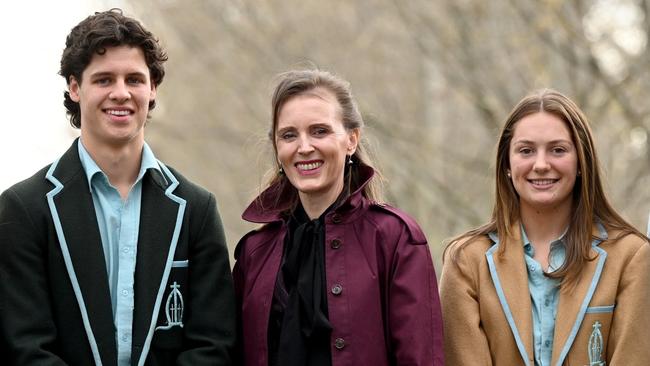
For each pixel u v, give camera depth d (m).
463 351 8.42
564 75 19.52
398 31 23.03
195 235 8.44
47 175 8.24
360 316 8.01
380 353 8.02
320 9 23.38
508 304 8.43
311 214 8.50
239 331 8.52
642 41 18.70
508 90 20.12
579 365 8.22
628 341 8.18
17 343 7.88
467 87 20.25
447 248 8.90
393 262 8.14
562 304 8.34
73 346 8.02
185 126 26.89
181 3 24.58
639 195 20.38
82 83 8.22
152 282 8.18
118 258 8.19
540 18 18.48
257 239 8.59
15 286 7.98
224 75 24.22
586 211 8.52
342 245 8.23
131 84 8.23
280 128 8.40
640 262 8.34
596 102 19.83
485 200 21.78
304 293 8.12
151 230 8.27
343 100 8.52
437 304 8.14
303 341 8.05
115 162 8.28
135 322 8.10
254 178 28.11
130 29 8.20
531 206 8.68
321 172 8.31
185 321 8.36
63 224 8.09
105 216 8.23
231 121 27.61
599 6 19.02
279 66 23.12
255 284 8.37
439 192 21.34
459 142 24.92
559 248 8.60
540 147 8.54
